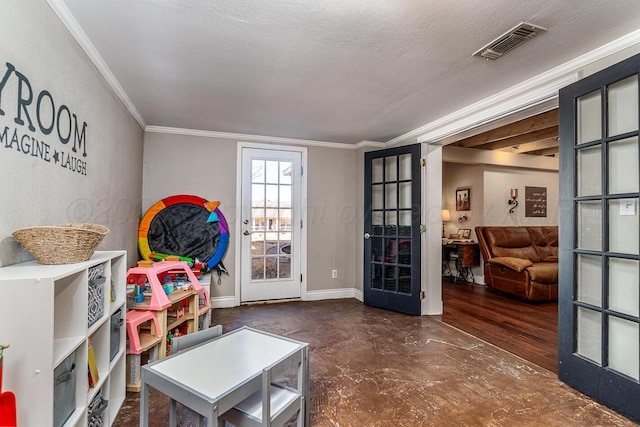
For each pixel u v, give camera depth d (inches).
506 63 84.4
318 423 67.4
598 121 77.3
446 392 79.9
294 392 57.7
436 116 129.6
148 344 80.8
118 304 70.3
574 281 81.3
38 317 42.2
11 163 49.4
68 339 50.9
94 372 57.9
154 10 63.1
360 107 118.9
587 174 80.0
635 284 70.1
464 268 226.8
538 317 144.0
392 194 158.6
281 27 68.7
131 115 120.1
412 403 75.1
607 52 75.4
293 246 169.6
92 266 55.2
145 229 136.4
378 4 61.0
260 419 48.8
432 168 147.5
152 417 69.8
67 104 67.2
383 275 156.3
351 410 72.1
